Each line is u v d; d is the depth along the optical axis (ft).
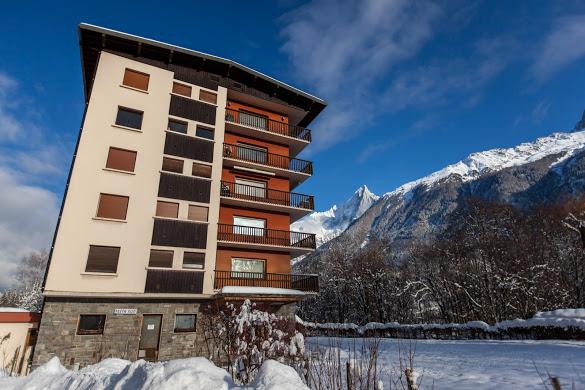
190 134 71.92
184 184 67.41
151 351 57.00
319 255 233.35
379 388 16.15
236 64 80.38
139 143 65.87
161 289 59.16
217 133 75.15
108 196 60.80
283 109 90.22
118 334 55.06
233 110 81.56
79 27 67.62
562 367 35.94
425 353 57.52
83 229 56.95
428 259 155.33
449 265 137.59
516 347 57.36
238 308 59.62
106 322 54.85
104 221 58.75
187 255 64.03
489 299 114.83
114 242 58.39
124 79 69.46
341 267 173.37
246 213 75.61
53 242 59.00
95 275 55.47
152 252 61.21
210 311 61.93
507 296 110.01
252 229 75.61
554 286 105.19
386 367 42.27
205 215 68.13
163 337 57.77
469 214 153.69
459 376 34.71
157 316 59.26
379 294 152.25
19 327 51.13
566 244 117.08
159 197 64.23
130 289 57.00
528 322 71.77
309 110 93.04
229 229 72.64
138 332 56.49
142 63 72.13
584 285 104.88
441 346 68.39
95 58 74.28
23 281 162.91
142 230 60.95
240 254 71.36
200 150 71.56
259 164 77.66
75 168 59.52
